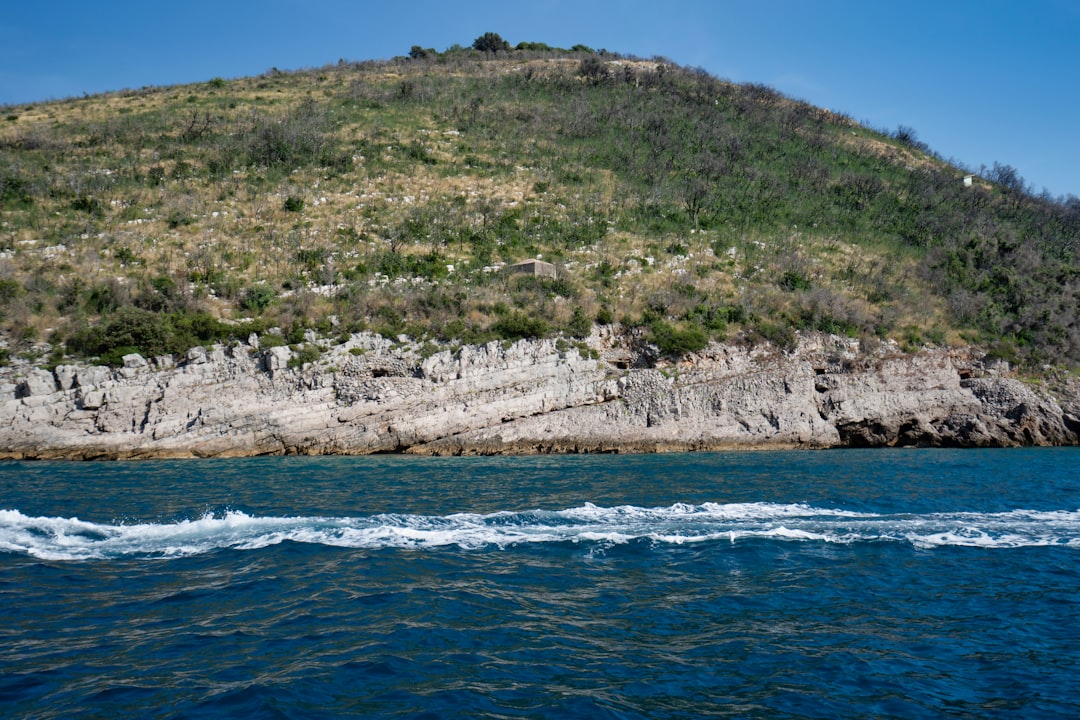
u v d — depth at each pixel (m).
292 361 40.16
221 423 39.03
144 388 38.56
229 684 10.63
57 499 24.53
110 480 29.20
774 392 44.19
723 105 94.00
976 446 45.84
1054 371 48.41
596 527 20.56
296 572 16.12
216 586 15.14
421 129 78.25
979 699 10.66
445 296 45.09
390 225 57.59
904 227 68.50
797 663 11.80
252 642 12.23
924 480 29.78
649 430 42.66
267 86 91.00
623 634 12.91
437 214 59.88
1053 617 13.93
